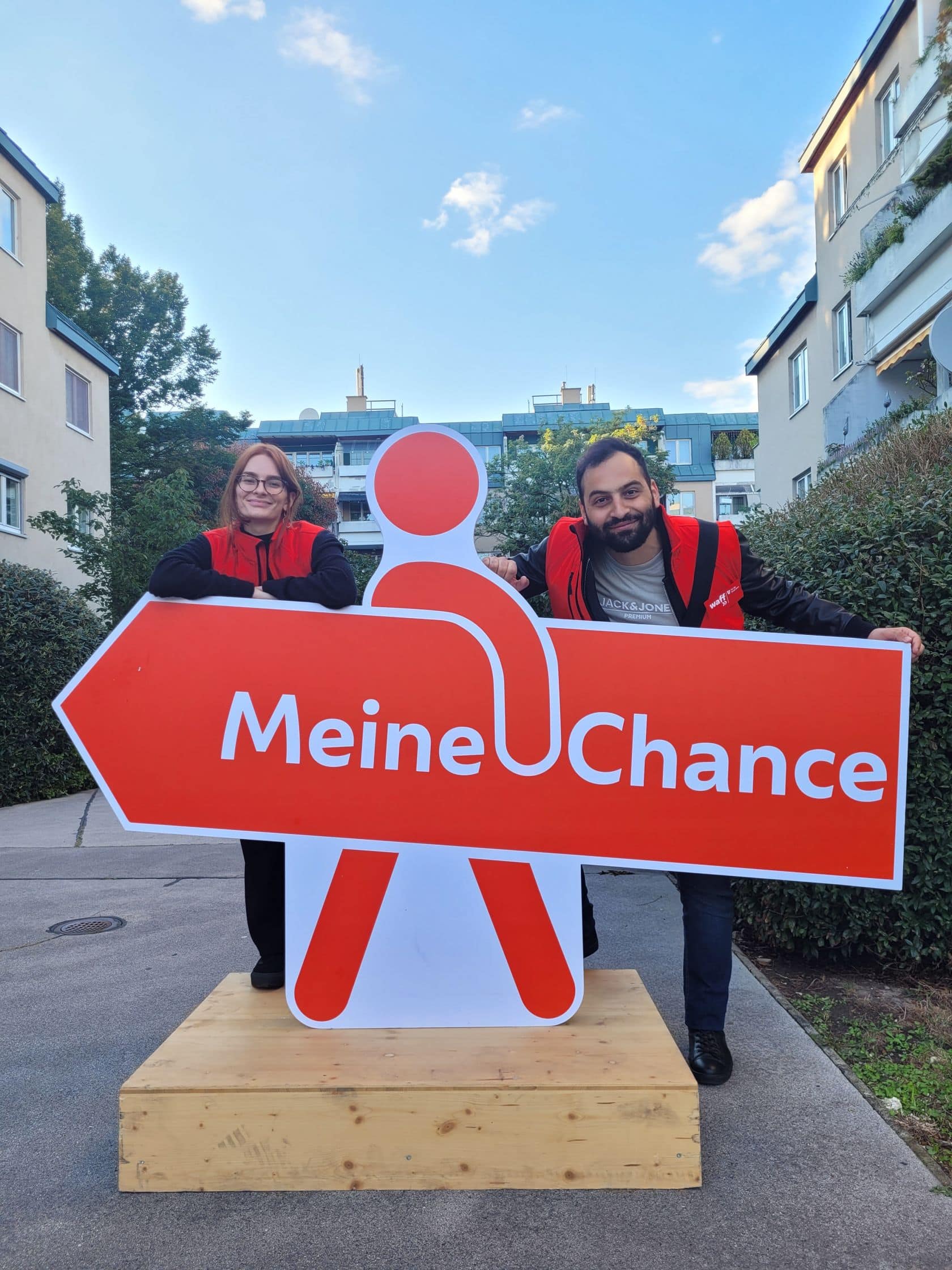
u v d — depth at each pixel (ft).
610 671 8.78
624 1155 7.34
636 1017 8.84
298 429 203.62
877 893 11.98
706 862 8.71
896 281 46.78
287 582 8.83
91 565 55.42
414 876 8.70
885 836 8.71
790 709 8.74
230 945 14.69
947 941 11.98
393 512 8.87
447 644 8.80
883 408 51.98
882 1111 8.70
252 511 9.30
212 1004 9.26
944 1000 11.57
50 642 39.32
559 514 77.05
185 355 121.39
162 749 8.77
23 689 37.96
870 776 8.72
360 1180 7.34
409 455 8.89
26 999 12.35
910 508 12.01
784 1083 9.27
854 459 26.89
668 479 110.42
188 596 8.80
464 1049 8.05
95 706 8.77
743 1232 6.81
